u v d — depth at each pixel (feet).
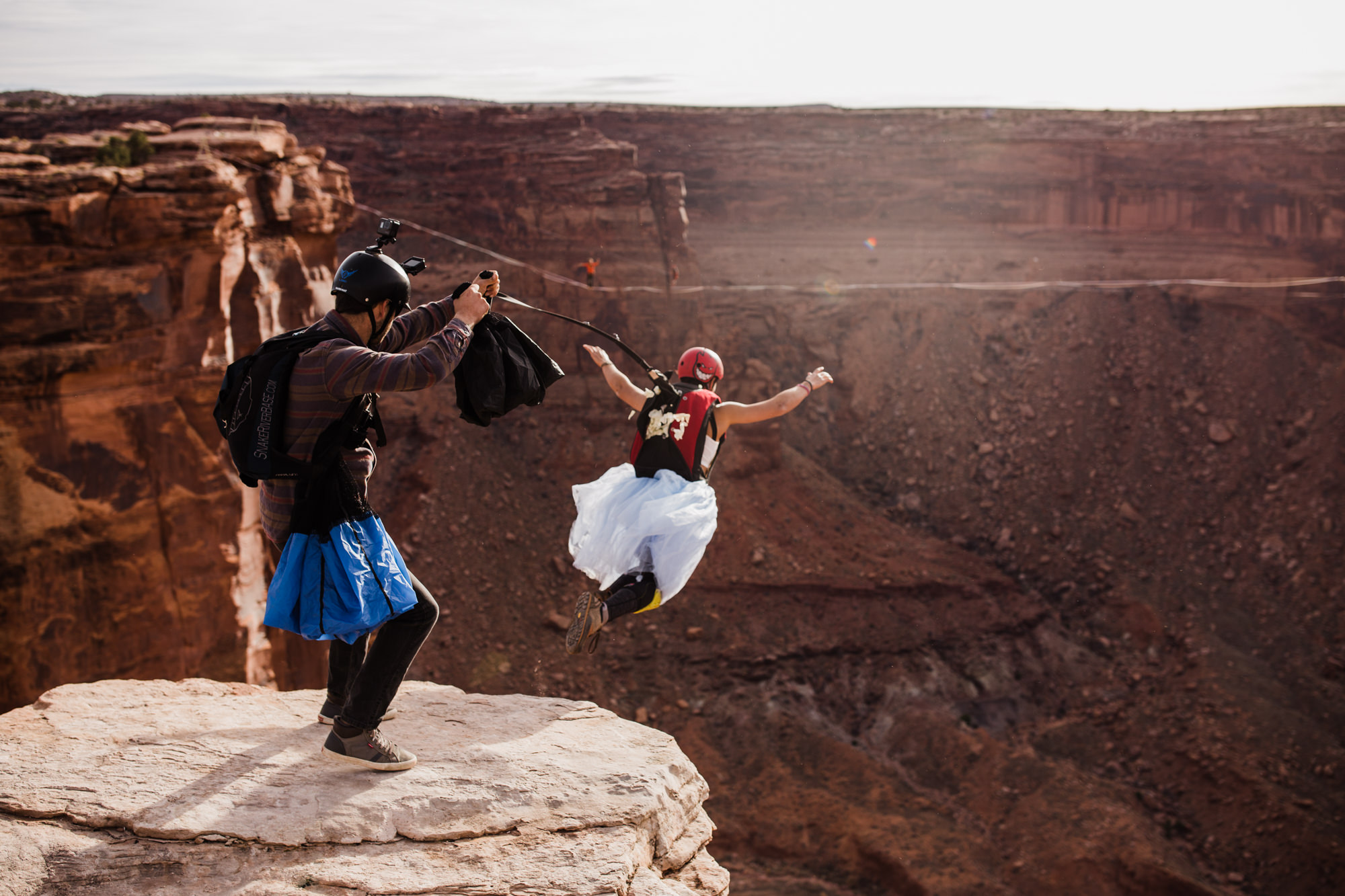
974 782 109.09
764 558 133.90
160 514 69.00
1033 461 163.73
